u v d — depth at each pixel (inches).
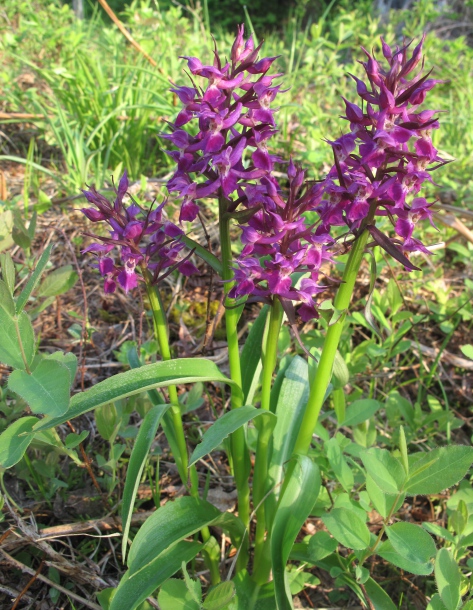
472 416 19.0
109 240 10.6
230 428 9.5
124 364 17.8
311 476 10.9
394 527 10.3
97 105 29.1
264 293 10.8
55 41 33.9
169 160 28.0
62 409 9.4
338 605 13.8
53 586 13.0
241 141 9.9
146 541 11.1
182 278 22.4
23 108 32.0
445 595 9.9
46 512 14.8
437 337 21.3
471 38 59.9
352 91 33.9
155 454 15.3
